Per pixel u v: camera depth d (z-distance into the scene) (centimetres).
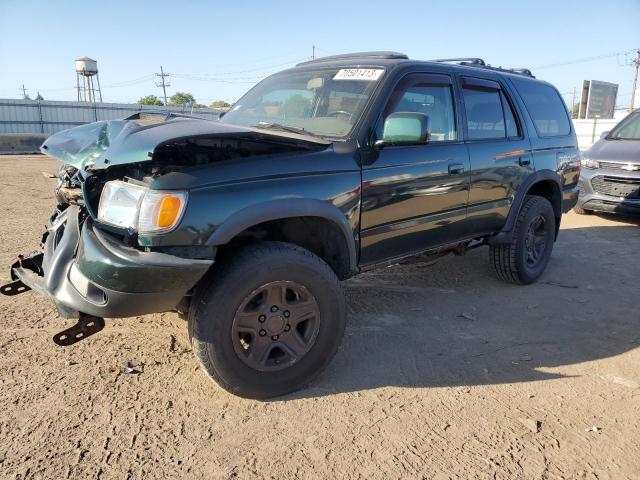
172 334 376
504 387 322
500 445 266
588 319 433
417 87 375
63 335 271
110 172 289
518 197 470
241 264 275
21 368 322
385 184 340
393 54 396
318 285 299
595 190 828
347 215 319
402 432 274
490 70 477
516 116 477
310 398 304
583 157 863
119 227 265
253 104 418
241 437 266
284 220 312
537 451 262
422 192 368
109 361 336
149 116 386
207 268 261
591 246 684
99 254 251
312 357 307
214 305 271
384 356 358
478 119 433
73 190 320
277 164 291
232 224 267
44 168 1413
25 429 265
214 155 280
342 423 280
